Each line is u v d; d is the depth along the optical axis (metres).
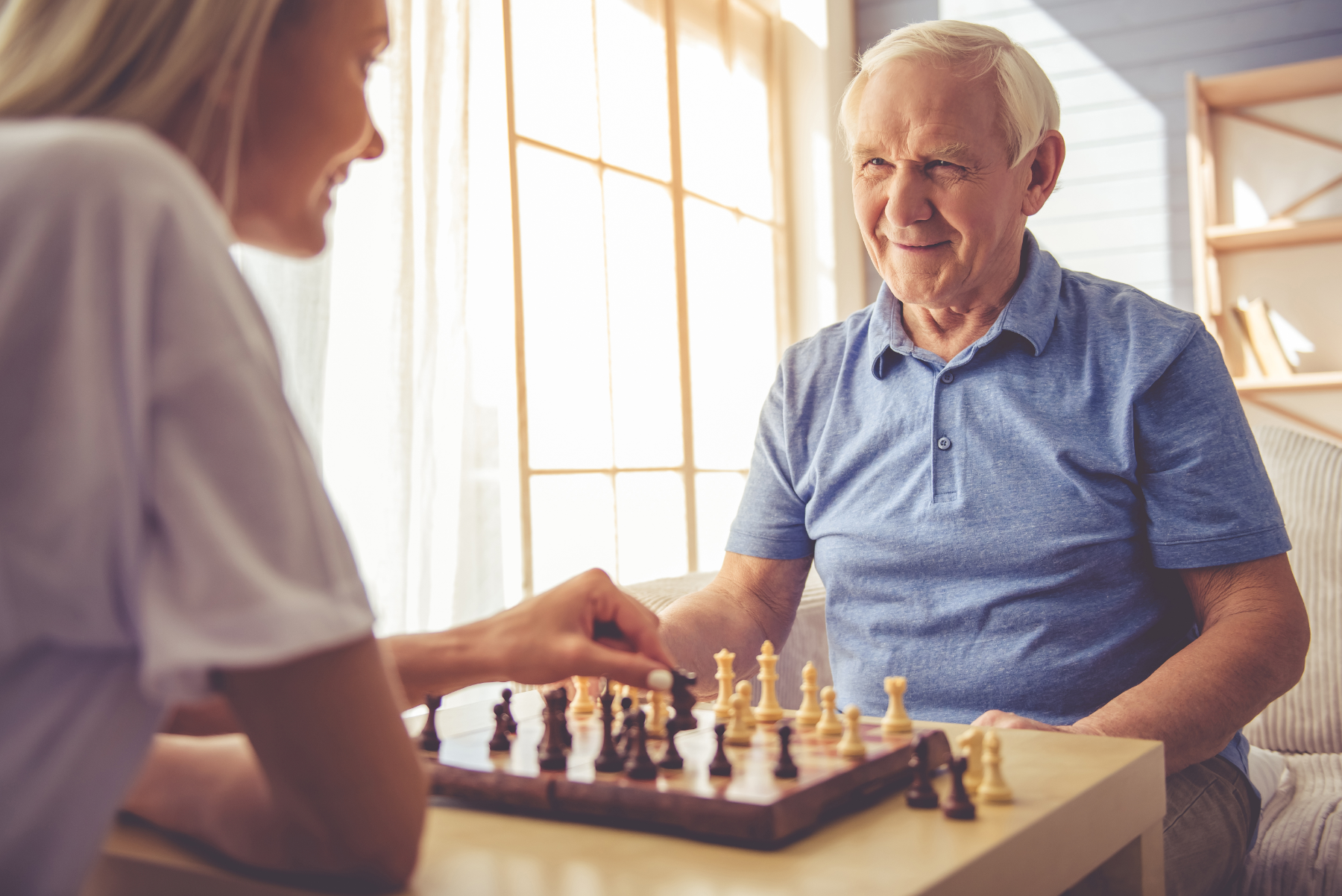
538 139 2.46
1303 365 3.09
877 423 1.47
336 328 1.76
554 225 2.52
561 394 2.52
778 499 1.58
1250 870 1.30
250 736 0.48
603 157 2.70
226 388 0.44
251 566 0.44
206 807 0.60
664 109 2.96
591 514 2.61
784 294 3.58
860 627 1.44
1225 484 1.28
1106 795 0.74
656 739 0.80
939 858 0.58
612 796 0.65
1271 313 3.12
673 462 2.95
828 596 1.49
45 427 0.41
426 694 0.83
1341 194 3.06
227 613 0.43
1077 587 1.32
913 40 1.39
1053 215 3.41
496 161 2.17
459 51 1.93
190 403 0.44
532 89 2.45
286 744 0.47
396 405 1.76
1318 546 1.81
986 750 0.69
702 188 3.14
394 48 1.78
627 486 2.75
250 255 1.51
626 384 2.76
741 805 0.60
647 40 2.88
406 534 1.75
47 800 0.43
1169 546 1.30
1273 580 1.26
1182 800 1.17
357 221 1.80
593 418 2.62
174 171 0.45
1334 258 3.05
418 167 1.84
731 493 3.24
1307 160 3.10
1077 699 1.30
